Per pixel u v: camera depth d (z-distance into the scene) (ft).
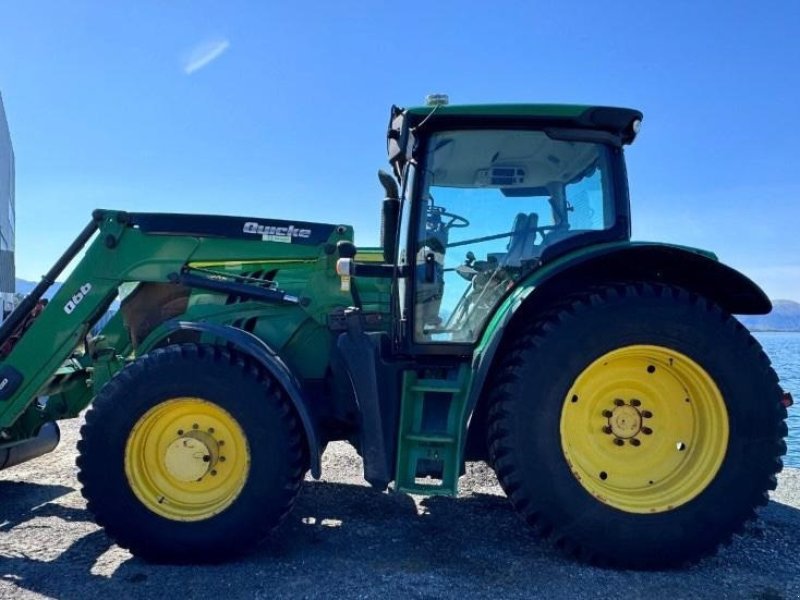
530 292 9.92
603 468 10.00
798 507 13.24
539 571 9.53
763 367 9.86
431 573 9.46
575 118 11.03
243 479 10.10
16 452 13.93
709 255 10.63
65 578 9.43
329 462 16.87
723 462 9.71
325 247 11.91
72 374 13.97
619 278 11.00
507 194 11.47
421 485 9.89
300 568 9.73
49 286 12.27
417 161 11.45
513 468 9.67
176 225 12.09
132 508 10.05
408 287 11.39
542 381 9.73
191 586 9.13
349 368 10.42
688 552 9.57
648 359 10.06
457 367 11.06
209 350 10.42
